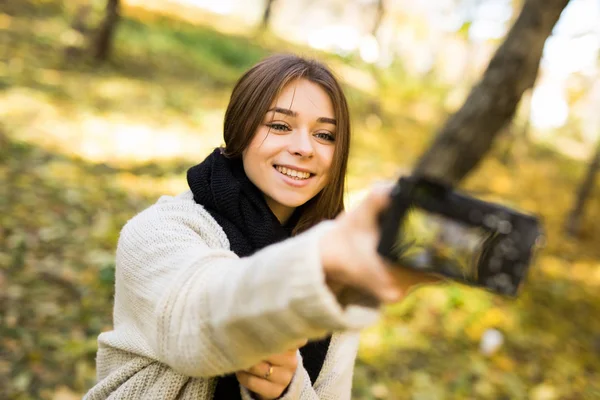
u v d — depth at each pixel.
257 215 1.30
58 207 4.68
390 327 4.51
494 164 11.82
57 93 7.49
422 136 11.72
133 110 7.96
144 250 1.10
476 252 0.71
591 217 9.96
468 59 14.09
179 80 10.41
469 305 5.11
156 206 1.27
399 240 0.71
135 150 6.61
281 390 1.10
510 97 4.06
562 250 8.12
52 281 3.74
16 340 3.17
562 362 4.75
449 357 4.34
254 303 0.78
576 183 12.33
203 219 1.25
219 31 15.98
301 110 1.29
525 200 10.31
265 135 1.30
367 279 0.73
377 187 0.74
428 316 4.81
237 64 13.14
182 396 1.18
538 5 3.96
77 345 3.24
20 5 11.03
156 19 14.22
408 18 14.67
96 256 4.10
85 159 5.86
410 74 13.83
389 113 12.74
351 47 13.14
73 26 9.91
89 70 9.08
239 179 1.33
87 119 6.98
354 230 0.73
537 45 4.01
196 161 6.86
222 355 0.87
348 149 1.40
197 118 8.54
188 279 0.97
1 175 4.89
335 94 1.33
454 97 13.97
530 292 6.11
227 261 0.97
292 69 1.31
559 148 16.14
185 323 0.91
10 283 3.60
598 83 11.75
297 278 0.73
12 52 8.48
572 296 6.39
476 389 4.04
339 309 0.72
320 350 1.38
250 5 29.73
